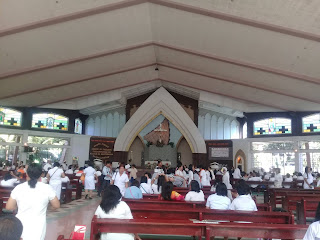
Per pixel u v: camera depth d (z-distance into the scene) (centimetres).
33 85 1598
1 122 1897
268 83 1557
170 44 1402
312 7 886
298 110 1903
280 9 942
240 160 2103
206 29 1205
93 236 401
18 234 205
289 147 1983
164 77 1991
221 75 1620
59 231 686
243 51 1289
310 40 1061
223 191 609
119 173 967
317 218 334
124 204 441
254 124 2102
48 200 371
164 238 659
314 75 1306
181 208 600
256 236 414
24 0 942
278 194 1080
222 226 409
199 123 2330
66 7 1023
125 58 1565
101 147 2203
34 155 2020
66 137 2105
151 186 991
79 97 1955
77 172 1623
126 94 2191
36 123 2020
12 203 363
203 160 2212
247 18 1030
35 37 1175
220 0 991
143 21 1248
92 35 1252
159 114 2327
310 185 1279
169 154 2291
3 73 1369
